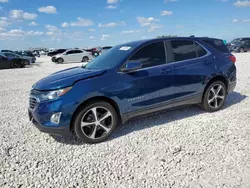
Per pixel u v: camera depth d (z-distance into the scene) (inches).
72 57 946.7
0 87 366.6
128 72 150.8
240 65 503.8
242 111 191.5
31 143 147.9
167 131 157.2
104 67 157.5
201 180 103.0
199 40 189.2
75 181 106.5
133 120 181.5
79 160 125.0
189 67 175.3
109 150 135.0
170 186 99.9
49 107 133.1
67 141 149.6
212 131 153.6
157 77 160.4
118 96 146.9
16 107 238.7
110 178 107.7
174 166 114.8
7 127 177.3
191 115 187.6
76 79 138.9
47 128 135.4
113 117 149.2
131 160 122.6
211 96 191.5
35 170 116.5
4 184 106.0
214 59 189.5
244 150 126.8
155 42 168.4
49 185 104.3
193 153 126.1
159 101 164.6
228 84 198.8
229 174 106.3
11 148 140.9
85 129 143.6
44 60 1217.4
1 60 720.3
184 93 175.5
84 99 136.6
